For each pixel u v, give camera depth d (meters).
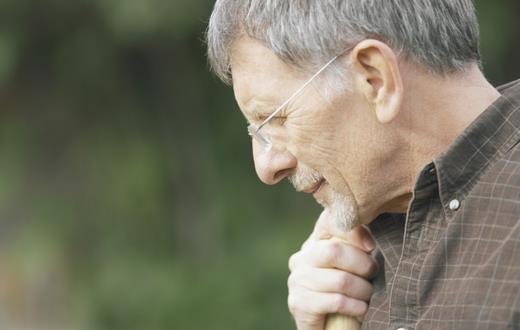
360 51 6.04
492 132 6.02
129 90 27.84
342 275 6.66
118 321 26.47
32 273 27.67
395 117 6.07
